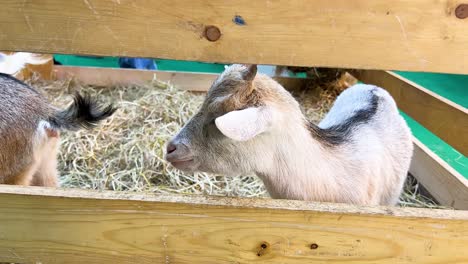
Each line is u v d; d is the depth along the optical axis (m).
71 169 1.02
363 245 0.46
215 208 0.45
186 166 0.62
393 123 0.77
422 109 0.94
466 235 0.45
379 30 0.39
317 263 0.47
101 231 0.47
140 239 0.47
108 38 0.39
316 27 0.38
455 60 0.39
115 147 1.09
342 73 1.48
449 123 0.83
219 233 0.46
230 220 0.45
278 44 0.39
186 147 0.60
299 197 0.60
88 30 0.39
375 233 0.45
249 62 0.40
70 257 0.49
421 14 0.38
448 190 0.88
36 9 0.38
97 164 1.03
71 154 1.05
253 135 0.51
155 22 0.39
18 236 0.48
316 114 1.35
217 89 0.59
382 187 0.72
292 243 0.46
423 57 0.39
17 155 0.73
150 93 1.32
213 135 0.59
